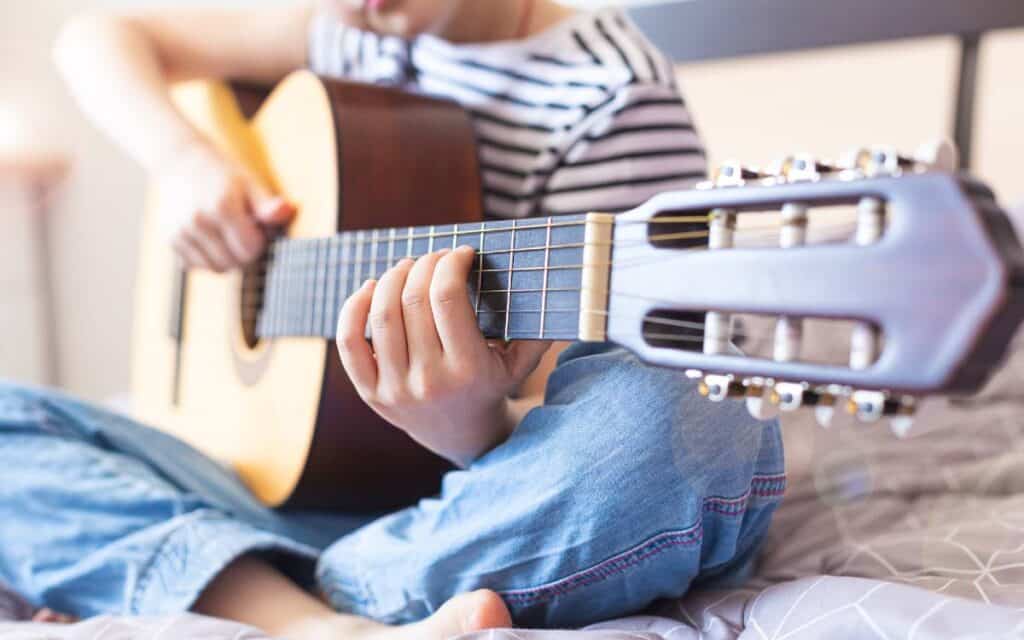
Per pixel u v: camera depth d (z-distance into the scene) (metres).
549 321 0.60
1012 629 0.51
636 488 0.62
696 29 1.68
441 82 1.11
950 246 0.40
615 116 0.98
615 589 0.66
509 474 0.66
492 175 1.05
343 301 0.88
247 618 0.76
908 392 0.41
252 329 1.12
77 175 2.55
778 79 1.68
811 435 1.06
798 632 0.56
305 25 1.32
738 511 0.64
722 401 0.63
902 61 1.58
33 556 0.81
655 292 0.53
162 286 1.42
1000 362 0.41
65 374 2.64
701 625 0.65
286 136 1.10
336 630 0.71
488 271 0.64
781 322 0.47
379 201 0.94
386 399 0.68
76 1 2.47
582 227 0.58
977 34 1.47
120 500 0.83
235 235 1.06
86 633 0.67
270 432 1.03
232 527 0.80
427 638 0.64
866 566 0.70
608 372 0.66
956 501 0.87
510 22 1.11
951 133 1.51
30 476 0.85
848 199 0.44
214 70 1.37
